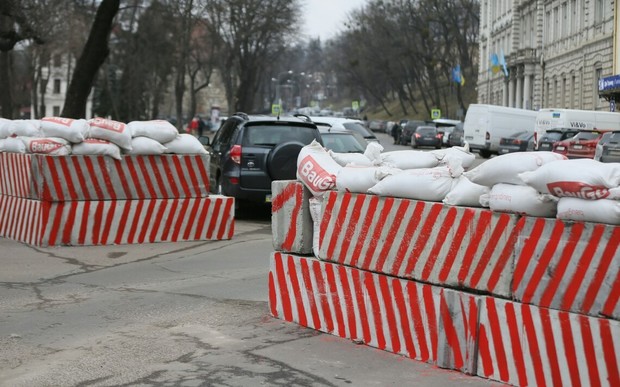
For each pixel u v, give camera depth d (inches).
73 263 445.4
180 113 2600.9
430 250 256.1
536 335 224.1
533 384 225.6
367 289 276.5
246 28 2578.7
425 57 3496.6
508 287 233.6
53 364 258.5
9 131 552.4
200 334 295.1
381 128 3806.6
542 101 2775.6
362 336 279.3
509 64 3036.4
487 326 237.8
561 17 2539.4
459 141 2191.2
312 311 299.7
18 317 323.9
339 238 288.7
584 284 213.6
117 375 246.1
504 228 235.0
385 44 3722.9
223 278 404.2
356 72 4338.1
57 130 487.5
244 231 585.9
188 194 524.7
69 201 494.3
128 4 2374.5
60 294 368.2
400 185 265.4
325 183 293.4
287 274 311.0
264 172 639.8
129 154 506.0
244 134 645.9
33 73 2913.4
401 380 239.1
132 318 321.1
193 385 235.5
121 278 405.7
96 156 496.4
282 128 650.8
